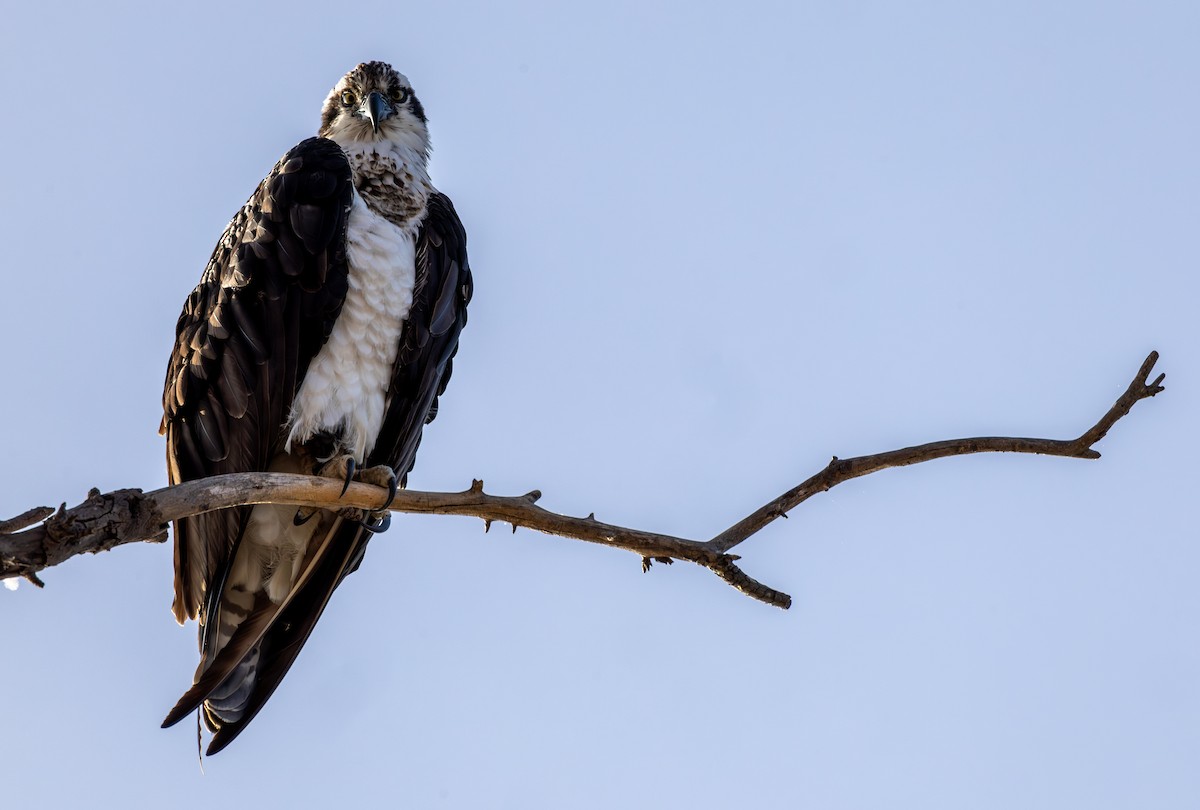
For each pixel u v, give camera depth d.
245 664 10.55
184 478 10.48
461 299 11.42
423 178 11.56
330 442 10.54
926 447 9.24
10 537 7.04
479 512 9.27
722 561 9.02
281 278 10.34
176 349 10.75
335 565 10.77
